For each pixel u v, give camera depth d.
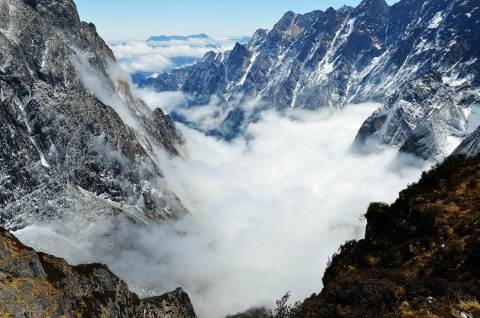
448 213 43.72
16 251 62.81
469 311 28.48
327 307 32.34
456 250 38.66
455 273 36.94
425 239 42.75
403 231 45.94
